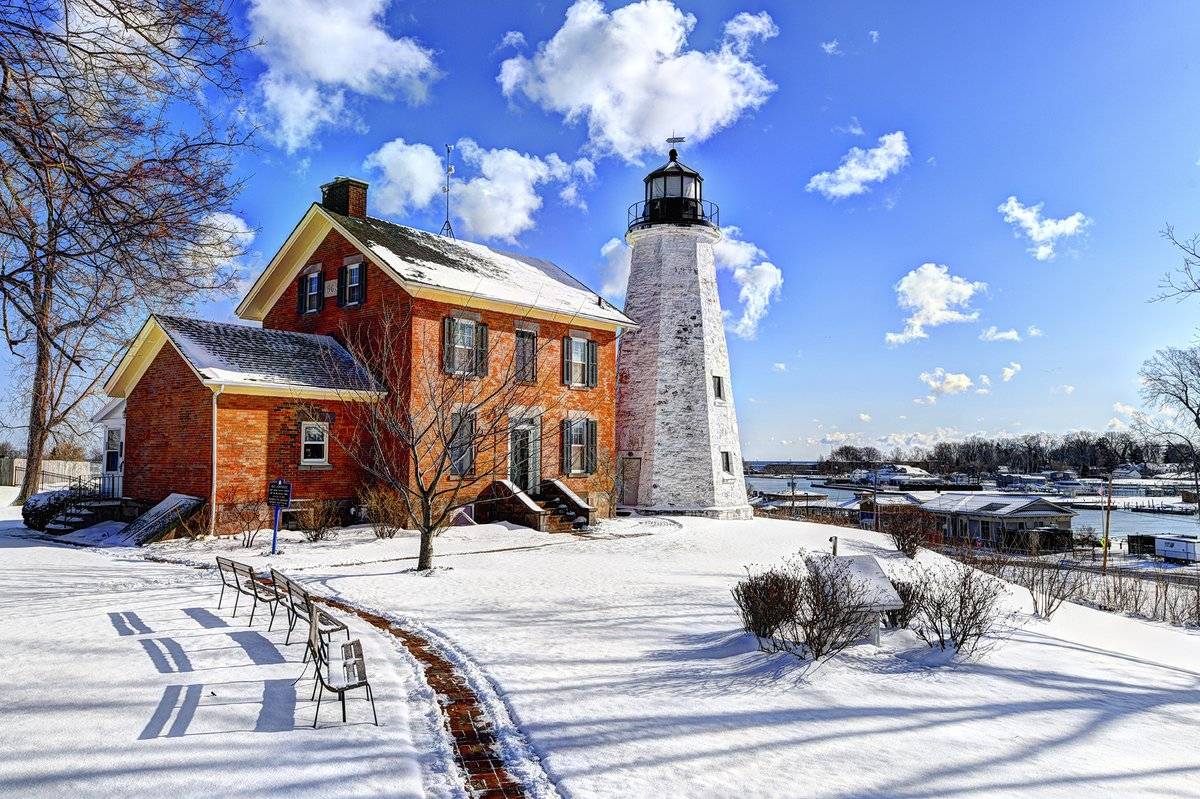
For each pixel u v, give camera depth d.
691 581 14.02
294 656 7.84
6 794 4.62
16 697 6.44
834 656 8.55
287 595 8.78
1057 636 12.16
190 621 9.38
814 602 8.74
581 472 26.08
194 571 13.54
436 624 9.69
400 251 23.00
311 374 20.44
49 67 6.53
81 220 6.66
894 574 14.62
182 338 19.09
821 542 22.55
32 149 6.54
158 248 6.85
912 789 5.08
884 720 6.56
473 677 7.39
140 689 6.67
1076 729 6.69
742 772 5.26
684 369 30.98
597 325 27.00
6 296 7.00
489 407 22.02
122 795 4.65
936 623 10.05
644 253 32.19
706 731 6.06
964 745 6.03
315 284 24.38
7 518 25.14
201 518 18.06
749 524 27.30
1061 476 169.88
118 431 21.53
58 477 37.22
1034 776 5.44
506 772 5.30
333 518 19.97
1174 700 8.28
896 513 36.31
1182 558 42.59
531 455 23.98
